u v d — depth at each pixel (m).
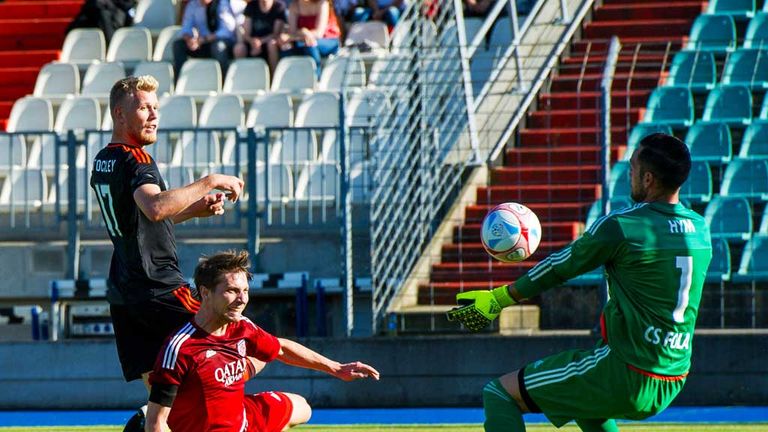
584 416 18.33
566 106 46.47
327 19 54.91
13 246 43.62
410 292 40.12
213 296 18.66
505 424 18.55
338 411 35.34
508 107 45.62
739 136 45.81
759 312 38.78
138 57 58.81
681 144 18.39
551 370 18.47
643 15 52.34
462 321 19.17
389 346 36.25
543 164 44.09
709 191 42.41
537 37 49.84
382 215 40.69
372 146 40.25
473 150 42.97
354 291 40.00
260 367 20.56
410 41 43.06
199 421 18.67
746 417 32.66
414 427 31.50
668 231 17.94
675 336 17.83
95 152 47.09
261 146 45.34
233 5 55.59
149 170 19.58
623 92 43.31
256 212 41.12
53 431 31.94
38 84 55.69
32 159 48.88
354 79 50.72
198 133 46.56
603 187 36.22
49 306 43.66
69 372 37.28
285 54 54.22
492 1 53.72
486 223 21.08
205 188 18.97
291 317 42.25
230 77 53.66
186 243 42.88
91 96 54.06
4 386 37.47
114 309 20.66
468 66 43.09
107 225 20.28
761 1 53.03
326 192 43.38
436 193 40.88
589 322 39.22
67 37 59.41
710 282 39.22
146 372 20.50
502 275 40.16
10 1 64.56
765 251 40.59
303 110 48.62
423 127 40.44
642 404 17.83
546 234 40.88
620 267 17.98
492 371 35.91
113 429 32.34
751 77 48.06
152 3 62.59
